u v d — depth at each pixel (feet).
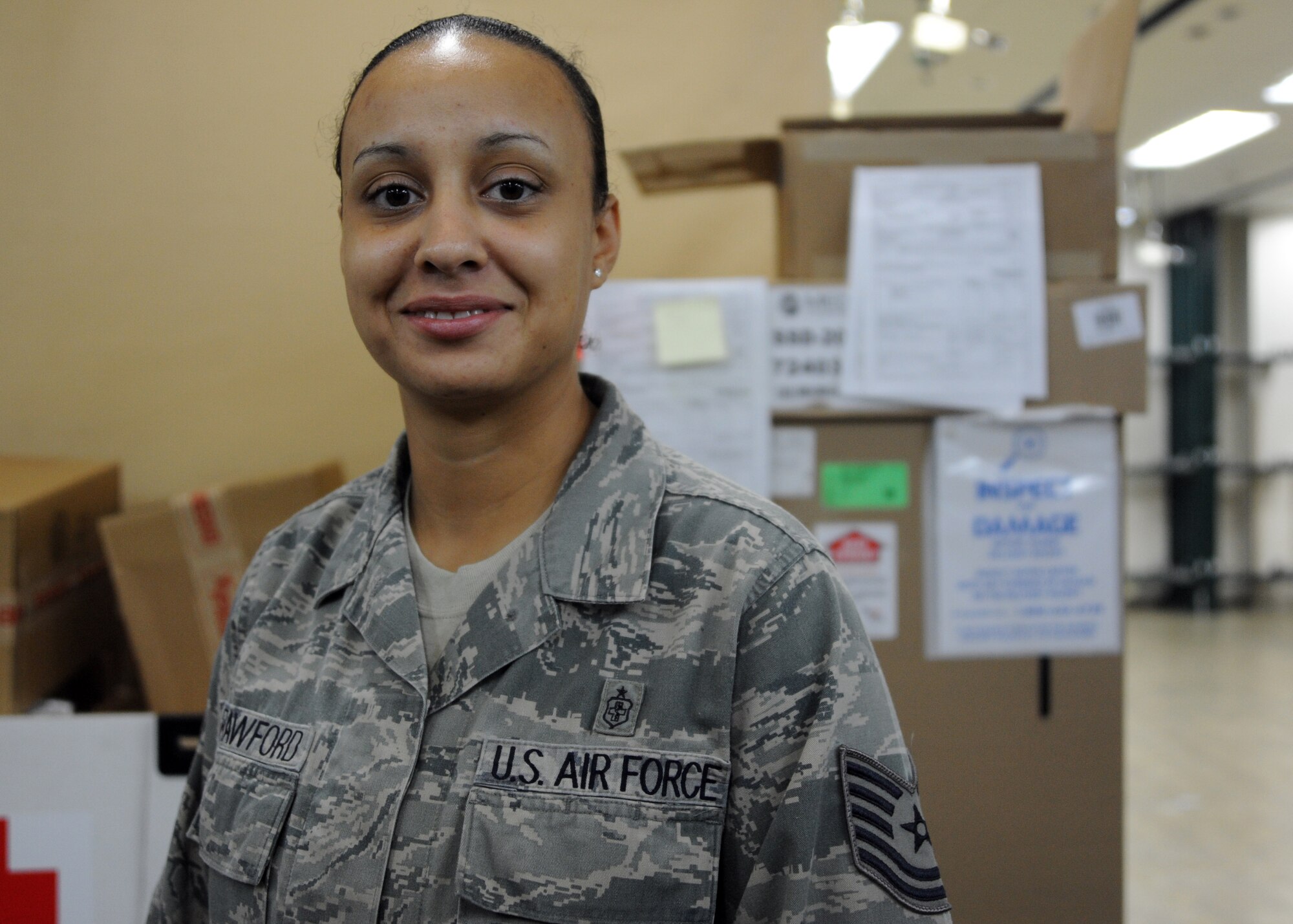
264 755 2.04
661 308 4.40
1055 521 4.43
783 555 1.88
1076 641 4.43
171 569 4.26
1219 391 23.70
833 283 4.38
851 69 12.15
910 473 4.43
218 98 5.12
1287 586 24.14
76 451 5.16
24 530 3.97
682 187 4.84
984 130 4.42
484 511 2.09
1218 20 12.39
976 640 4.40
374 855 1.83
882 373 4.36
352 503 2.42
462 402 1.95
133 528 4.26
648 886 1.74
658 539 1.96
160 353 5.17
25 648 3.98
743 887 1.79
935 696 4.41
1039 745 4.42
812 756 1.78
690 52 5.39
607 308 4.40
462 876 1.76
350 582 2.15
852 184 4.37
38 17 5.04
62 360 5.14
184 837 2.36
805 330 4.40
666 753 1.80
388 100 1.93
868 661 1.88
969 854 4.38
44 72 5.06
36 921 3.80
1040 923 4.39
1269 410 23.77
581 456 2.08
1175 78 14.47
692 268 5.43
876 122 4.42
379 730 1.92
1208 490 23.45
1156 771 11.78
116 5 5.06
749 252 5.44
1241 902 8.37
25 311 5.11
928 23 9.45
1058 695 4.43
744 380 4.39
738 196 5.43
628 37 5.35
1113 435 4.44
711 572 1.89
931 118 4.40
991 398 4.36
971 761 4.40
